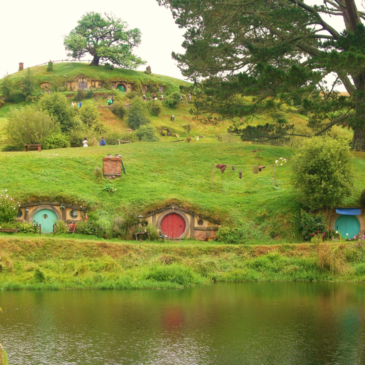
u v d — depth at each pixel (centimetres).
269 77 3991
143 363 1380
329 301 2138
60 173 3800
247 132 4628
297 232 3319
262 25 4403
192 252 2945
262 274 2784
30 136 5416
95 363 1373
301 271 2803
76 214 3334
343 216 3431
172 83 10906
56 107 6469
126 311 1922
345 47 4106
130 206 3425
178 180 4050
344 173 3403
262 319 1825
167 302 2088
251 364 1383
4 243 2670
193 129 8306
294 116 8225
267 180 4116
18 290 2323
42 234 3069
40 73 10225
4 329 1667
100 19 10912
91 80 9856
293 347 1529
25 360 1386
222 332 1669
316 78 3853
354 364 1394
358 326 1747
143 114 8250
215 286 2525
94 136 6194
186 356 1445
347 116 4281
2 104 9006
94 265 2650
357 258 2947
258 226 3419
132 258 2811
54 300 2094
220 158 4650
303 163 3441
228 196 3806
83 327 1705
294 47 4544
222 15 4369
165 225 3381
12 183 3466
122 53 10719
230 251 2994
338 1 4478
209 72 4728
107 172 3906
